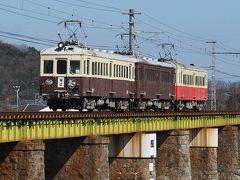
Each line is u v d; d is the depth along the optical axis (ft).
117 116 400.26
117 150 452.76
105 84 427.74
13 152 299.99
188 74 614.34
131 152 449.89
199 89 651.25
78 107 399.85
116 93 446.60
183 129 521.65
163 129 485.97
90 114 363.76
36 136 311.27
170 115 496.64
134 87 485.15
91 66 406.41
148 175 451.53
